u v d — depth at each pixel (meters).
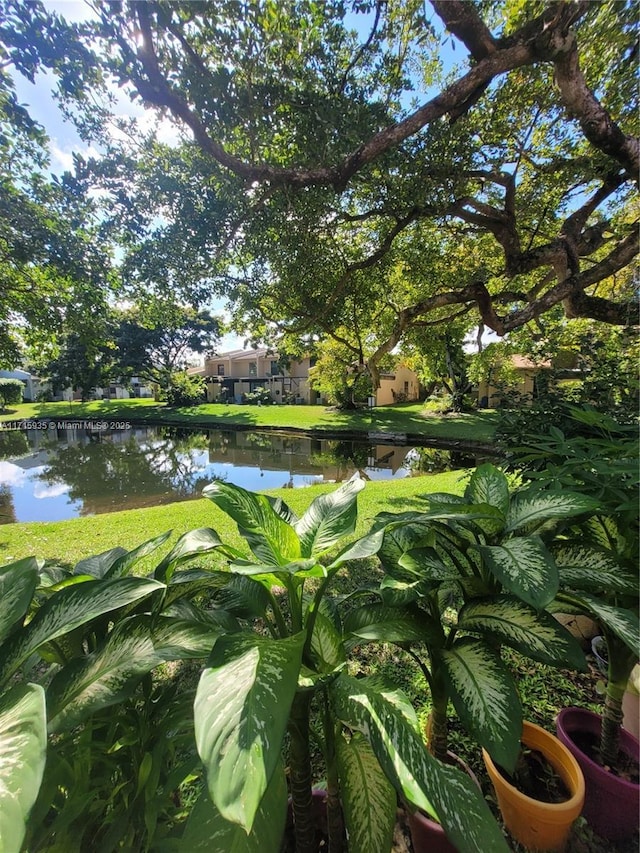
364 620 1.15
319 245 4.15
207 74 2.60
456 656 1.11
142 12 2.26
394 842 1.25
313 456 12.56
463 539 1.28
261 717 0.62
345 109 2.74
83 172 3.26
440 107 2.59
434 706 1.27
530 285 6.06
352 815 0.90
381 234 4.78
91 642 1.11
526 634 1.04
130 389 32.44
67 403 29.66
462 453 11.55
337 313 5.17
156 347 27.98
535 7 2.47
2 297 4.82
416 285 5.89
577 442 1.87
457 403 17.17
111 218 3.60
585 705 1.85
